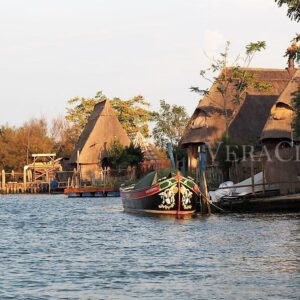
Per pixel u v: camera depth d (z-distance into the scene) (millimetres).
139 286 24766
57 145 163875
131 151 117875
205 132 91875
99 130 128625
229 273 26781
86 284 25297
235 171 65812
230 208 55562
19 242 38938
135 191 59219
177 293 23469
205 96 94625
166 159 133750
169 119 140375
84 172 127125
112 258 31531
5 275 27234
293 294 22906
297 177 56969
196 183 59031
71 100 168500
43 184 133125
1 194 130250
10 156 152000
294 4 58844
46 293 23812
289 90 76438
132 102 166750
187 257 31188
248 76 91312
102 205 80500
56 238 41062
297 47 63906
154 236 40906
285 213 54250
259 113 90750
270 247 33812
